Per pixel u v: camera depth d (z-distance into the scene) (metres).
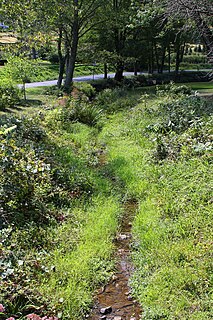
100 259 4.60
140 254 4.68
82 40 23.89
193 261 4.20
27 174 5.54
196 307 3.57
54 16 10.80
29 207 5.37
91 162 8.52
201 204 5.35
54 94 18.19
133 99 17.31
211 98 15.05
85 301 3.83
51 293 3.80
